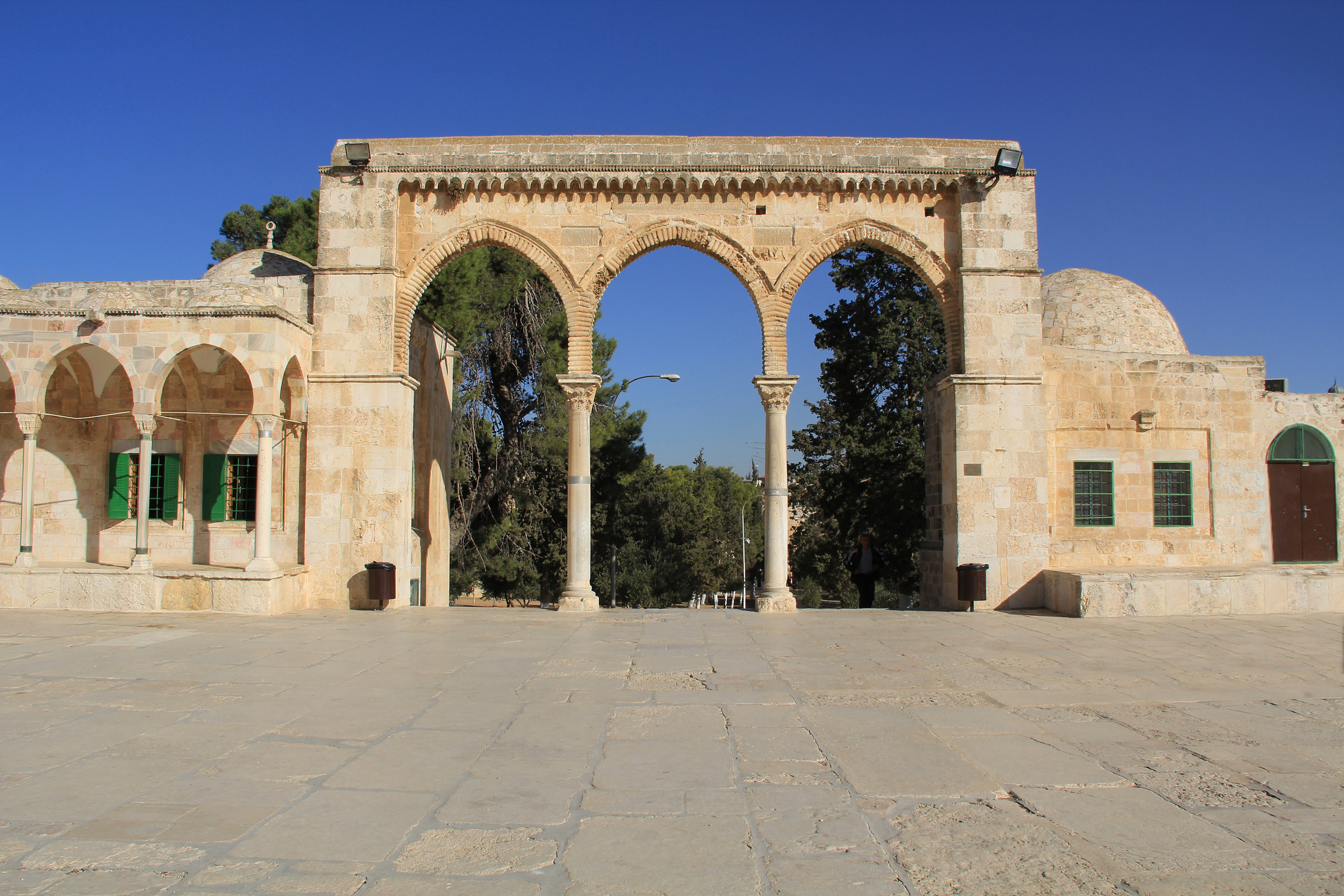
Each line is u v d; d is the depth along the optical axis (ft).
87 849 18.03
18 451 66.23
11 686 33.86
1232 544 68.23
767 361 63.57
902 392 103.19
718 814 20.20
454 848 18.17
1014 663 39.73
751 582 203.92
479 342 116.67
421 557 73.72
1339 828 19.45
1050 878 16.78
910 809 20.57
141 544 57.62
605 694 33.06
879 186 63.87
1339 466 70.79
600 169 63.05
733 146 64.13
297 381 63.21
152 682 34.60
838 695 32.89
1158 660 40.34
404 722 28.63
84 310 57.52
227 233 143.64
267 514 58.23
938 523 68.64
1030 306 63.31
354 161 61.98
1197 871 17.13
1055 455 67.41
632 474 132.87
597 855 17.84
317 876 16.79
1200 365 69.05
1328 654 41.96
